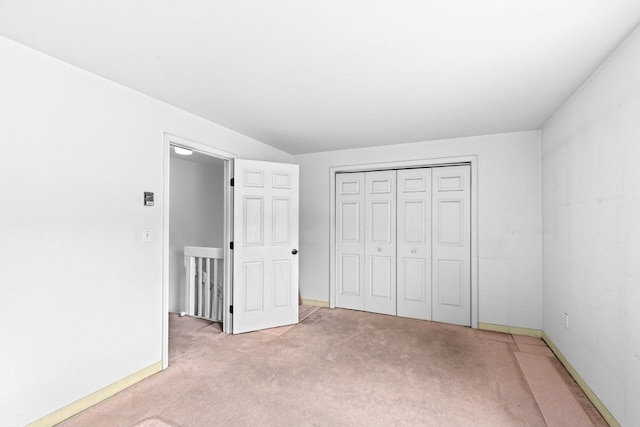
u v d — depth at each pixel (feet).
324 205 14.66
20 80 5.65
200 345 10.05
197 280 15.05
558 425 6.11
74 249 6.45
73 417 6.30
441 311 12.52
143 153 7.95
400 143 13.02
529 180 11.07
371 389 7.39
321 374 8.12
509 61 6.33
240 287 11.12
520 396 7.11
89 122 6.75
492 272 11.53
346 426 6.07
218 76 7.00
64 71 6.31
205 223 17.35
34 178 5.83
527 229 11.07
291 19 4.96
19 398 5.58
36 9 4.67
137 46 5.78
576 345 7.75
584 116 7.30
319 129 11.11
